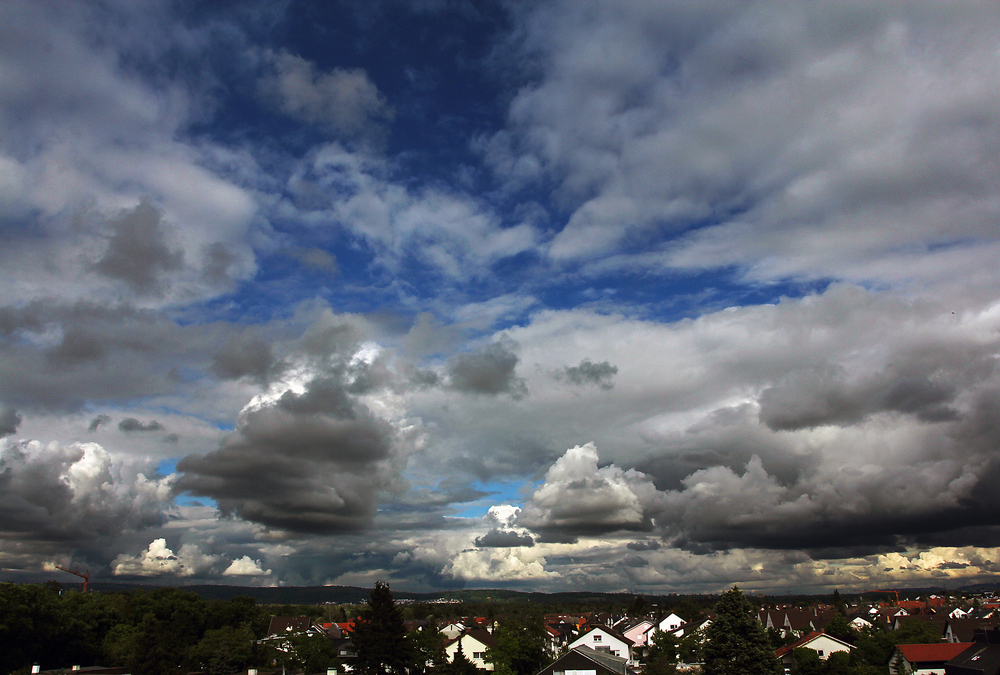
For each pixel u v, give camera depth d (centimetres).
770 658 6288
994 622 10706
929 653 8306
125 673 7588
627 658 11862
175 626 11500
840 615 11569
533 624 11356
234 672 10119
